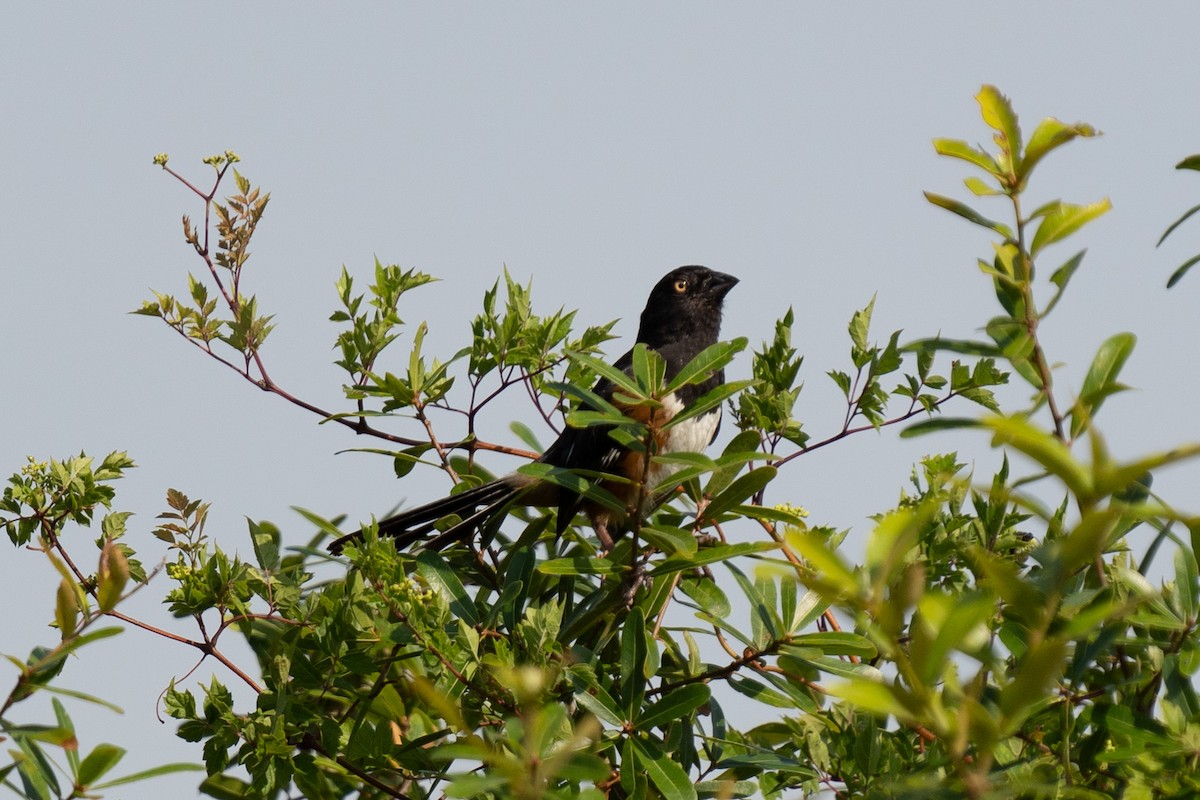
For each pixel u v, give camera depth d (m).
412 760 6.33
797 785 6.37
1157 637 4.92
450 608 6.55
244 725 6.29
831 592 2.67
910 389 7.95
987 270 4.37
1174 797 3.89
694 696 5.73
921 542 6.57
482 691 6.04
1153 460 2.52
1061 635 2.59
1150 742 4.05
